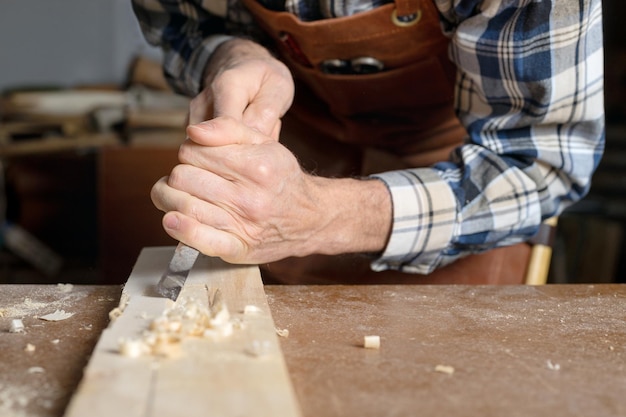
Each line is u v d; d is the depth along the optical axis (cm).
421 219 102
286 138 149
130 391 54
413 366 68
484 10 100
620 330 82
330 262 135
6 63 426
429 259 108
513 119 107
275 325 80
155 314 72
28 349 70
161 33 136
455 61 109
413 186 103
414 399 60
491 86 105
